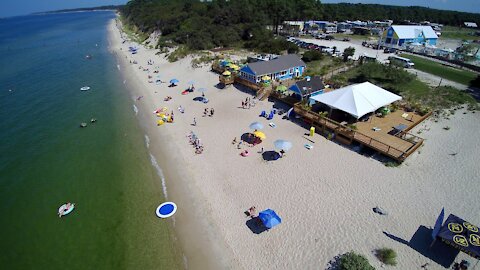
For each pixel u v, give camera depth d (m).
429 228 21.34
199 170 29.23
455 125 35.94
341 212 22.97
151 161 31.64
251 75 48.78
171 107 44.88
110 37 124.31
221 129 37.00
